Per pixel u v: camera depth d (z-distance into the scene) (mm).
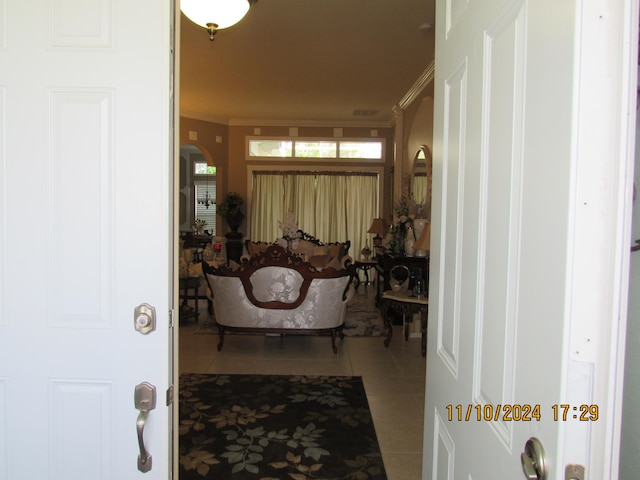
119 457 1230
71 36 1181
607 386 610
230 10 2598
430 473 1378
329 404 3199
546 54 668
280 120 8758
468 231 1036
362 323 5598
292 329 4305
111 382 1219
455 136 1153
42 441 1232
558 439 628
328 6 3840
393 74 5695
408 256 5230
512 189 792
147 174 1188
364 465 2416
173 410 1278
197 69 5598
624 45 584
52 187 1195
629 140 596
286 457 2488
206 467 2379
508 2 813
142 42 1175
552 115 648
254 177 8938
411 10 3887
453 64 1177
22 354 1221
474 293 989
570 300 611
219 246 7375
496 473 853
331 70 5574
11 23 1185
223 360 4152
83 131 1189
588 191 600
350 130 8875
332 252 7332
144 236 1195
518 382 761
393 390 3473
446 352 1229
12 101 1188
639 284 927
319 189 8938
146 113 1181
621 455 962
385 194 8914
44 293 1211
